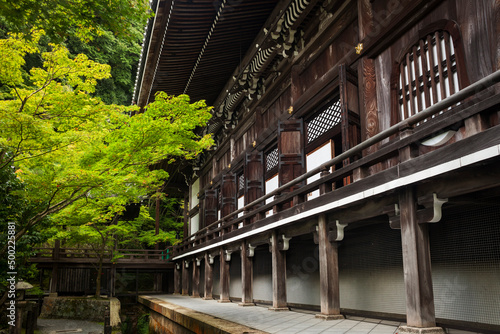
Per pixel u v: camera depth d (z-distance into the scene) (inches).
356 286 339.0
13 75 303.4
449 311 249.8
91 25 218.8
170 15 492.7
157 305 568.7
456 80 258.5
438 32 273.1
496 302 218.1
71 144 334.6
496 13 228.7
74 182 357.4
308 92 433.4
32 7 189.9
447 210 249.6
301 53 469.4
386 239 305.3
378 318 303.6
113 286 924.0
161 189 1101.1
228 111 717.9
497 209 221.1
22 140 293.6
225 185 705.0
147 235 1127.6
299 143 447.5
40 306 811.4
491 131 168.1
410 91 295.4
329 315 298.5
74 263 892.6
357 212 268.5
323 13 426.9
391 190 226.5
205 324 324.5
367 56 340.8
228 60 634.2
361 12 348.5
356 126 339.9
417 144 215.8
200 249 652.1
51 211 371.6
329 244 303.6
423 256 212.1
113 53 1462.8
